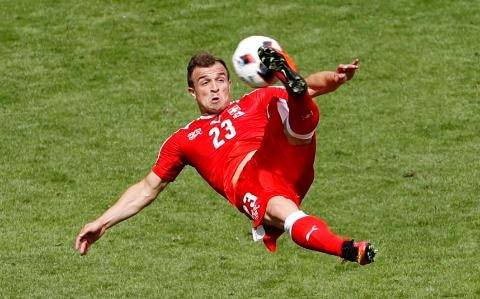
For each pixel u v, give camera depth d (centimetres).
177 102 6419
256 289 4531
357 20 7219
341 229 5062
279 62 2847
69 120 6244
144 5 7450
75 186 5559
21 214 5278
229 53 6869
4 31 7200
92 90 6569
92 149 5938
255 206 3070
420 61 6762
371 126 6103
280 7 7400
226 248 4947
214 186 3303
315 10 7350
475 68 6669
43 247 4953
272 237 3112
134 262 4816
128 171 5700
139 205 3384
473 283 4494
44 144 5991
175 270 4728
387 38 7006
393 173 5597
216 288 4547
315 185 5503
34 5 7500
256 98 3347
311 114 2944
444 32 7062
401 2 7425
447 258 4750
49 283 4612
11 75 6738
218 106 3350
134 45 7006
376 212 5222
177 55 6894
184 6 7425
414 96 6406
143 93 6512
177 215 5281
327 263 4788
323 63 6738
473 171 5569
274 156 3070
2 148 5944
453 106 6278
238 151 3256
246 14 7312
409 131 6034
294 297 4441
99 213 5275
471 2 7406
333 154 5816
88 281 4634
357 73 6656
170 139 3397
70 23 7269
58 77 6712
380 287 4509
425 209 5225
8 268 4750
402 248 4862
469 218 5109
